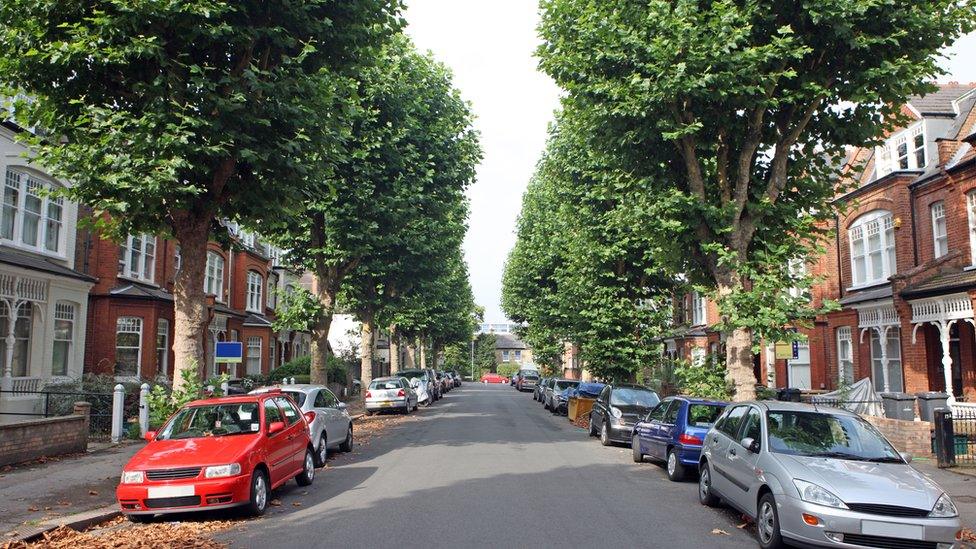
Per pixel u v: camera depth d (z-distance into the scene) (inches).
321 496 410.3
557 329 1360.7
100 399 699.4
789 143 520.1
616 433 657.0
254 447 364.2
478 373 4062.5
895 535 260.4
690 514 361.1
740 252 524.7
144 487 336.8
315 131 497.7
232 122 447.8
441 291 1366.9
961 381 746.8
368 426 890.7
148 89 427.5
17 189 748.6
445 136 866.1
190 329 489.7
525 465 529.7
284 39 463.2
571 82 537.6
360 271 955.3
